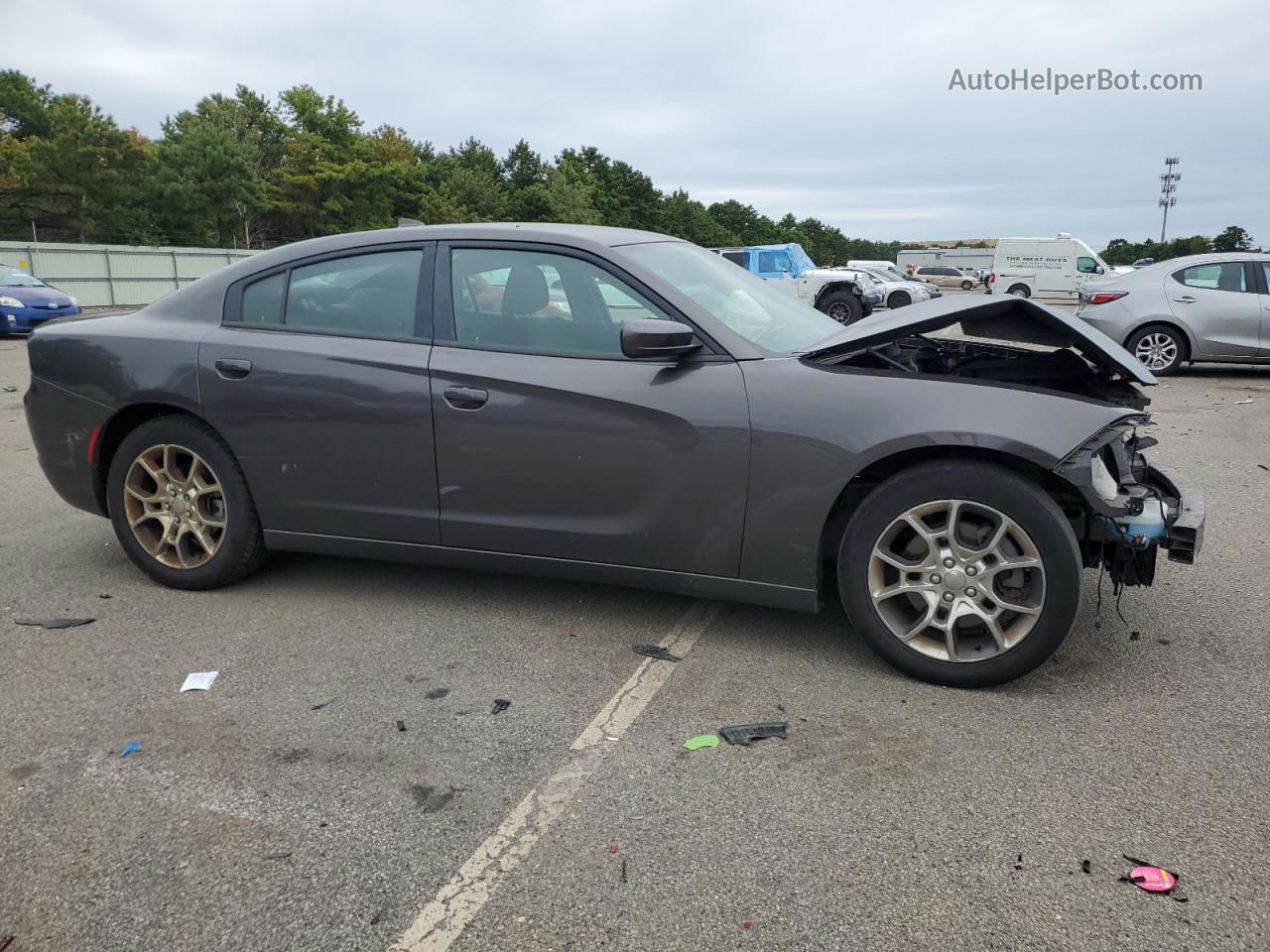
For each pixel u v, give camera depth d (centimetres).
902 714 301
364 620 386
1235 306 1102
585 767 272
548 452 348
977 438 296
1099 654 346
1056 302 3259
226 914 212
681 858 230
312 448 382
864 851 231
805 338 368
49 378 421
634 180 9138
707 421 327
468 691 321
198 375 393
